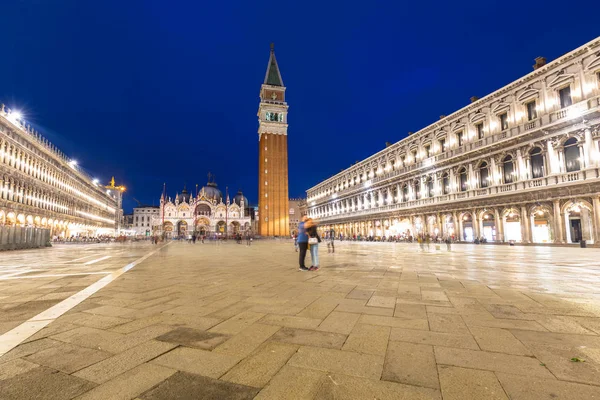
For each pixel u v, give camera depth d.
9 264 15.35
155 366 3.30
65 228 72.50
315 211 98.81
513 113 36.00
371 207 65.38
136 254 23.73
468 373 3.11
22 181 51.97
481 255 19.86
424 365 3.30
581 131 29.03
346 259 17.00
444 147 46.62
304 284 8.48
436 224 46.19
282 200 97.69
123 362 3.40
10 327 4.65
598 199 27.34
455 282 8.67
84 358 3.50
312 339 4.11
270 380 2.99
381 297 6.70
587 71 29.08
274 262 15.74
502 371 3.14
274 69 107.94
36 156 57.97
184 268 12.95
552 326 4.59
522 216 33.56
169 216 124.38
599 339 4.03
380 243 48.09
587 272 10.78
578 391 2.73
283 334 4.31
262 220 95.69
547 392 2.72
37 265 14.76
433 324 4.73
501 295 6.86
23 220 51.72
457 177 43.06
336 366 3.30
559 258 17.00
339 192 80.69
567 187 29.27
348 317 5.14
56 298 6.77
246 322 4.88
